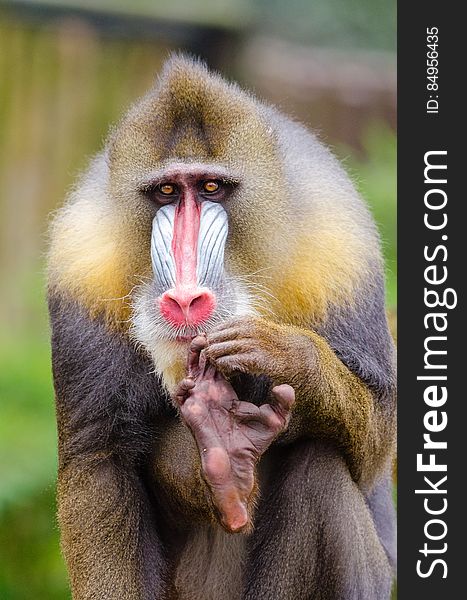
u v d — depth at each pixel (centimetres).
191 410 1043
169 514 1234
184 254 1110
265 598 1166
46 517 1961
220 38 3173
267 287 1171
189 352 1069
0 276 3011
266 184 1162
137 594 1180
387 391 1226
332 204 1218
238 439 1041
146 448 1210
